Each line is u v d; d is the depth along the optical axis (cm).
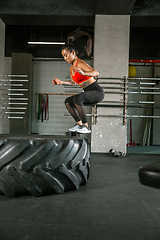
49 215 143
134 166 346
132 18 562
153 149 696
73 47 281
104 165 352
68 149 188
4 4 539
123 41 538
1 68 565
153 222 135
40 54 818
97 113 538
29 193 183
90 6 538
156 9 545
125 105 523
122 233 120
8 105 819
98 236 116
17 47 763
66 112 875
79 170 204
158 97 869
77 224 130
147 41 742
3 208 155
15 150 168
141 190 208
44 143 173
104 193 197
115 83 530
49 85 875
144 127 874
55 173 183
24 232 119
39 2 541
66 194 191
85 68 266
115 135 535
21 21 579
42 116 855
